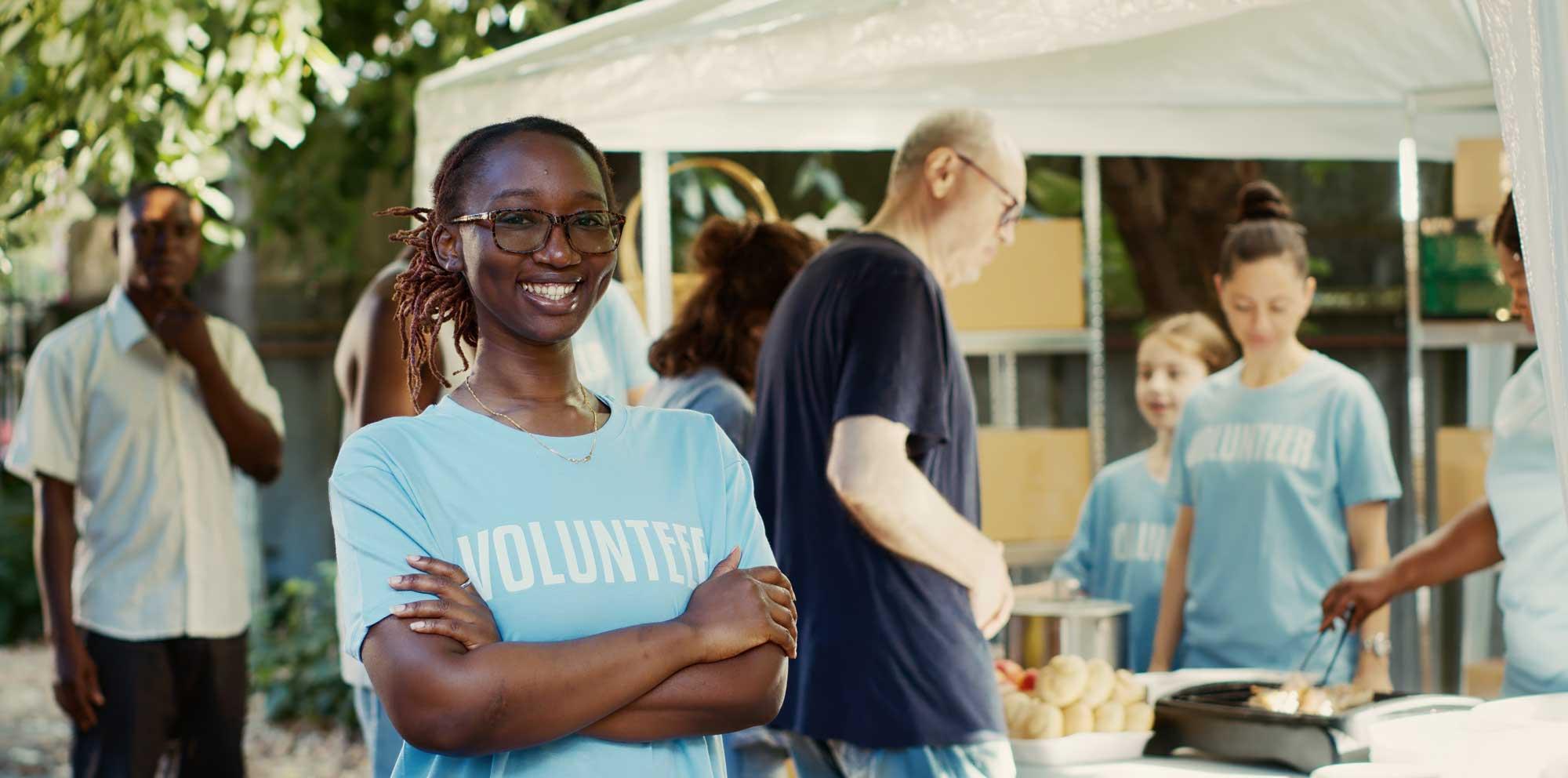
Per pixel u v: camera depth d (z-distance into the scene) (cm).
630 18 326
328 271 919
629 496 178
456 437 175
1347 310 624
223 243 609
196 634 408
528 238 173
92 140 488
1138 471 452
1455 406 530
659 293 438
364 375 352
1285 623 391
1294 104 456
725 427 351
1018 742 294
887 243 299
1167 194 632
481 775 168
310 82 651
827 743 301
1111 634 335
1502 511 311
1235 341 625
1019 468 480
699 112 427
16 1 473
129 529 403
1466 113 450
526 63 363
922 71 416
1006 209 307
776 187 466
